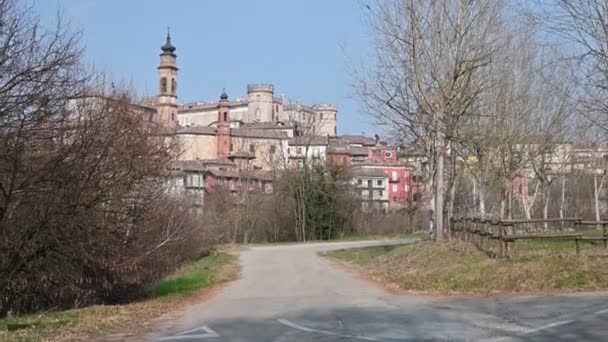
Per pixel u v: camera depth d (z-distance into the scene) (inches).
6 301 737.0
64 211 745.0
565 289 682.2
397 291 775.1
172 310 675.4
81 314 641.0
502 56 1365.7
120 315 631.2
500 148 1487.5
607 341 405.1
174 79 3772.1
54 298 787.4
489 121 1414.9
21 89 688.4
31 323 573.3
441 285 770.8
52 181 729.0
